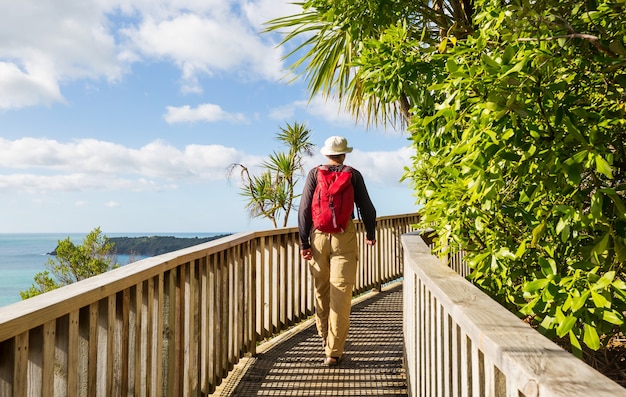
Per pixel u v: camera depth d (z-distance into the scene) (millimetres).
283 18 6457
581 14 1754
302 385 3463
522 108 1570
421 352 2611
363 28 4160
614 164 1894
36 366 1469
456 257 5164
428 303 2352
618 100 1789
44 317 1440
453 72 1720
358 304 6312
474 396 1332
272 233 4613
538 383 884
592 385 853
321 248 3803
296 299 5234
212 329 3256
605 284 1499
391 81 2721
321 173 3795
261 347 4434
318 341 4598
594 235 2023
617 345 2641
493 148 1736
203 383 3074
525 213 2084
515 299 2328
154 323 2387
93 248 14680
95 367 1804
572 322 1440
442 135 2602
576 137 1582
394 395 3256
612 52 1571
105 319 1886
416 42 2682
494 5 2008
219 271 3434
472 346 1360
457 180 2309
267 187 11016
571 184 1706
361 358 4051
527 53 1611
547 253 2098
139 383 2180
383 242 7398
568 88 1872
